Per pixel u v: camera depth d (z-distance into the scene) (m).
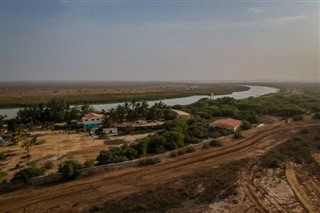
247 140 70.69
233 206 34.91
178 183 42.56
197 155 58.53
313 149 59.62
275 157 54.19
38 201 38.41
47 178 45.25
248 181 42.78
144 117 100.69
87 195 39.91
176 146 63.59
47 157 59.97
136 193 39.31
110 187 42.59
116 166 50.75
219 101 146.38
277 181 42.88
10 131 90.44
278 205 35.19
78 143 72.00
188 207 34.84
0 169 52.44
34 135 81.75
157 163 53.59
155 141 62.72
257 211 33.69
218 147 64.50
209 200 36.50
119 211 34.22
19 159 58.81
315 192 39.19
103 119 92.06
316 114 103.69
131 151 56.53
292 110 114.38
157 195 38.16
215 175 45.25
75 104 171.38
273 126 88.94
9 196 40.16
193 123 89.81
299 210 33.97
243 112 110.38
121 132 84.12
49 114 104.56
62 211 35.09
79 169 46.78
